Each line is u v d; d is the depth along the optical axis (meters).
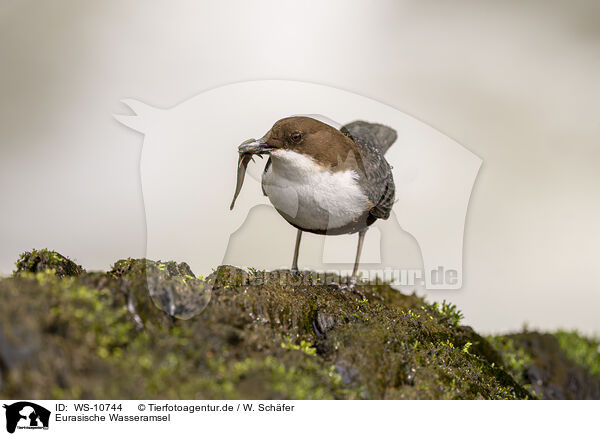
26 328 4.50
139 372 4.67
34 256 6.14
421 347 6.55
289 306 6.16
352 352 5.96
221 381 4.87
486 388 6.62
